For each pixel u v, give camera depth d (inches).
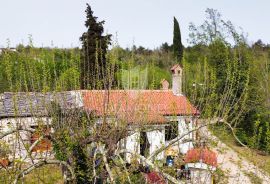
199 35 2017.7
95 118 345.7
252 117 874.8
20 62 365.1
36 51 389.4
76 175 300.8
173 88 979.3
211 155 368.8
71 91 394.0
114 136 321.7
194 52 1850.4
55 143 316.2
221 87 492.4
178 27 2033.7
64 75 386.9
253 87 932.6
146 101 368.2
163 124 396.2
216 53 1108.5
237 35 1181.1
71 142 302.2
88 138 316.8
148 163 293.7
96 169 311.1
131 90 390.9
